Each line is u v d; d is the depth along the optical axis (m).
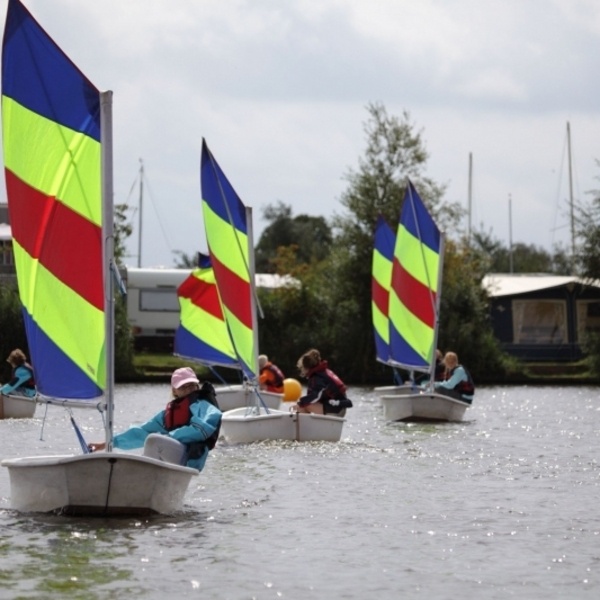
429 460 35.34
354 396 73.69
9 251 91.75
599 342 92.38
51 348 24.30
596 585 19.31
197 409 25.61
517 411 59.12
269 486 29.17
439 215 102.62
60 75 24.27
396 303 53.88
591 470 33.34
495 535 23.22
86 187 24.23
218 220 45.56
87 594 18.33
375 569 20.25
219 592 18.58
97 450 25.16
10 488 26.69
